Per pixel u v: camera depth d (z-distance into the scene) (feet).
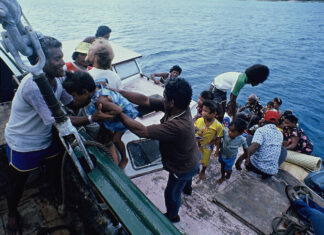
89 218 6.06
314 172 15.85
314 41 99.30
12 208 6.33
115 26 105.19
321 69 60.95
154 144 11.31
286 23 156.97
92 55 8.11
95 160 5.41
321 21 174.09
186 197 10.44
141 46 73.31
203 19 159.02
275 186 11.87
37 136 5.81
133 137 11.00
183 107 6.08
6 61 9.59
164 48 72.95
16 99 5.27
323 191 14.83
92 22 111.24
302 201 9.78
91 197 5.58
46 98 4.14
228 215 9.76
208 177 11.80
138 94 7.09
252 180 11.80
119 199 4.62
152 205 4.58
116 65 15.93
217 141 10.77
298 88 47.67
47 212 6.98
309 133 32.19
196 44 82.02
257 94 44.09
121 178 5.02
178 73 18.42
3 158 7.94
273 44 90.17
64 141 4.74
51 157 6.54
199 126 10.77
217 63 61.52
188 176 7.30
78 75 5.53
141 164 10.80
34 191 7.61
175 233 4.15
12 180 6.12
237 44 86.79
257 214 9.73
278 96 43.75
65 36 75.77
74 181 6.41
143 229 4.18
